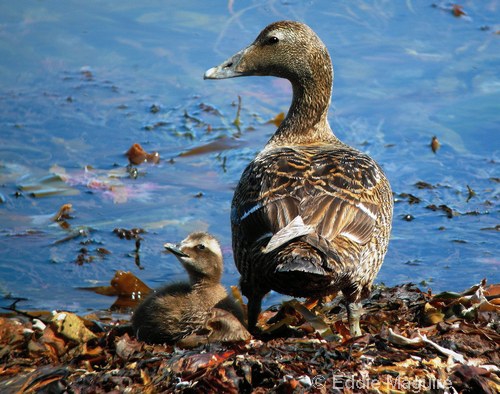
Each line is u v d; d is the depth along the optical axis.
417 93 17.08
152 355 8.91
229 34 18.61
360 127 16.23
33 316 11.39
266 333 9.84
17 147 15.70
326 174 9.35
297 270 8.33
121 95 17.33
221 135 16.23
